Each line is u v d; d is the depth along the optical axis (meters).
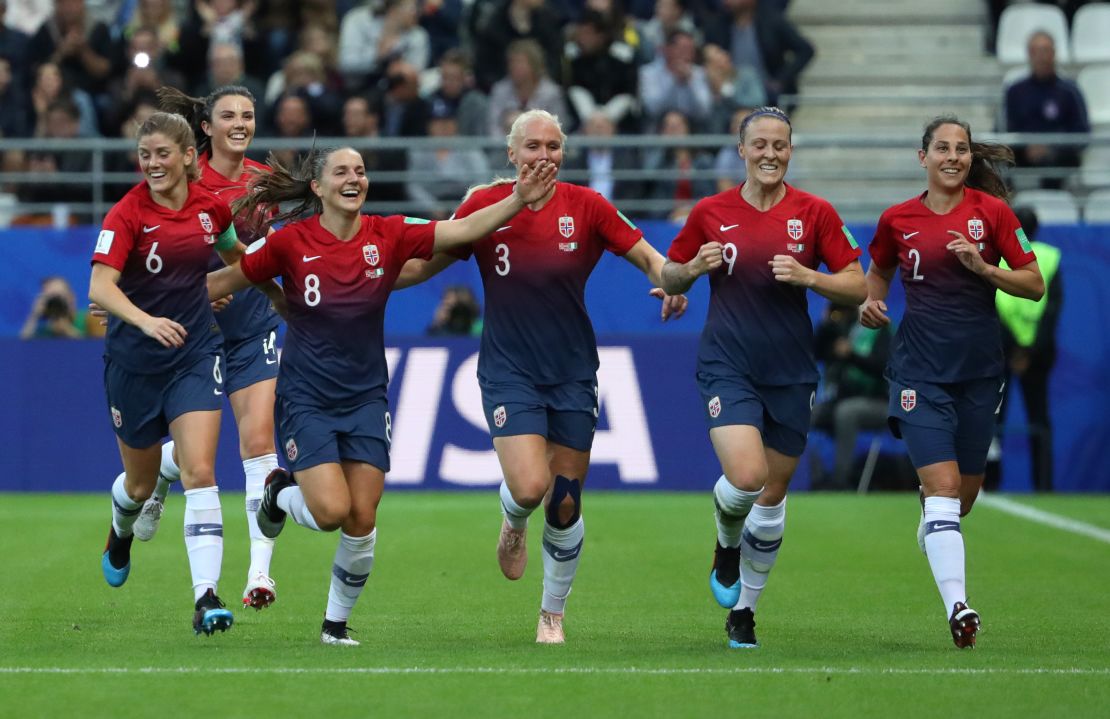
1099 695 22.56
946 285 28.28
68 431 55.84
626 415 55.47
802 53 67.62
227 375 31.83
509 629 29.03
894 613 31.27
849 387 55.47
